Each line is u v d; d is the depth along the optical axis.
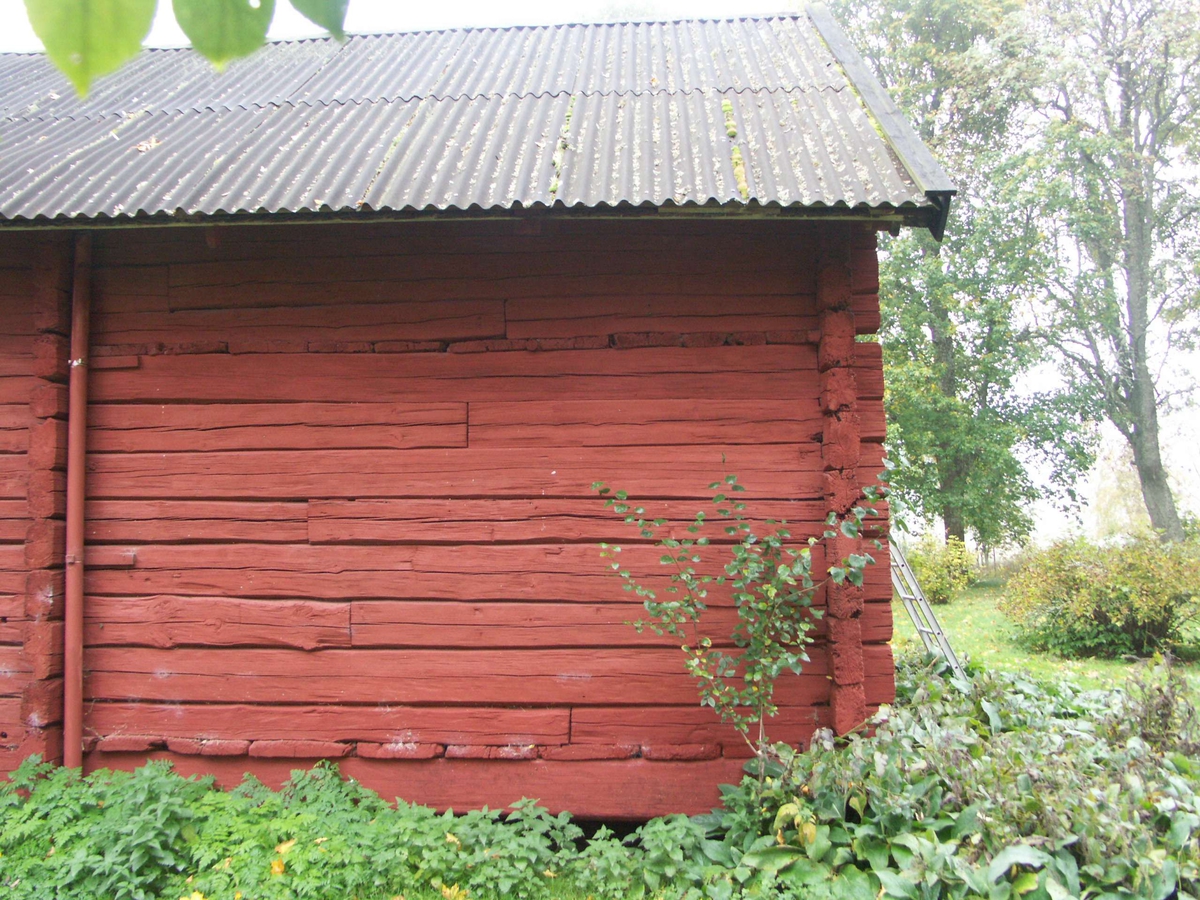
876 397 4.16
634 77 5.49
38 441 4.21
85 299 4.28
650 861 3.56
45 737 4.10
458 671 4.16
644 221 4.25
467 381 4.25
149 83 5.79
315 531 4.23
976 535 18.28
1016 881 3.07
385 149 4.33
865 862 3.42
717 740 4.07
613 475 4.17
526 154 4.19
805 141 4.25
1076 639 9.52
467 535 4.19
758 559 3.86
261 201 3.72
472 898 3.46
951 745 3.63
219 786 4.18
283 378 4.30
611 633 4.13
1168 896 3.04
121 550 4.26
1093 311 18.06
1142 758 3.82
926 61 18.92
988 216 16.80
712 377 4.18
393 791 4.14
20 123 5.02
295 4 0.65
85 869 3.46
